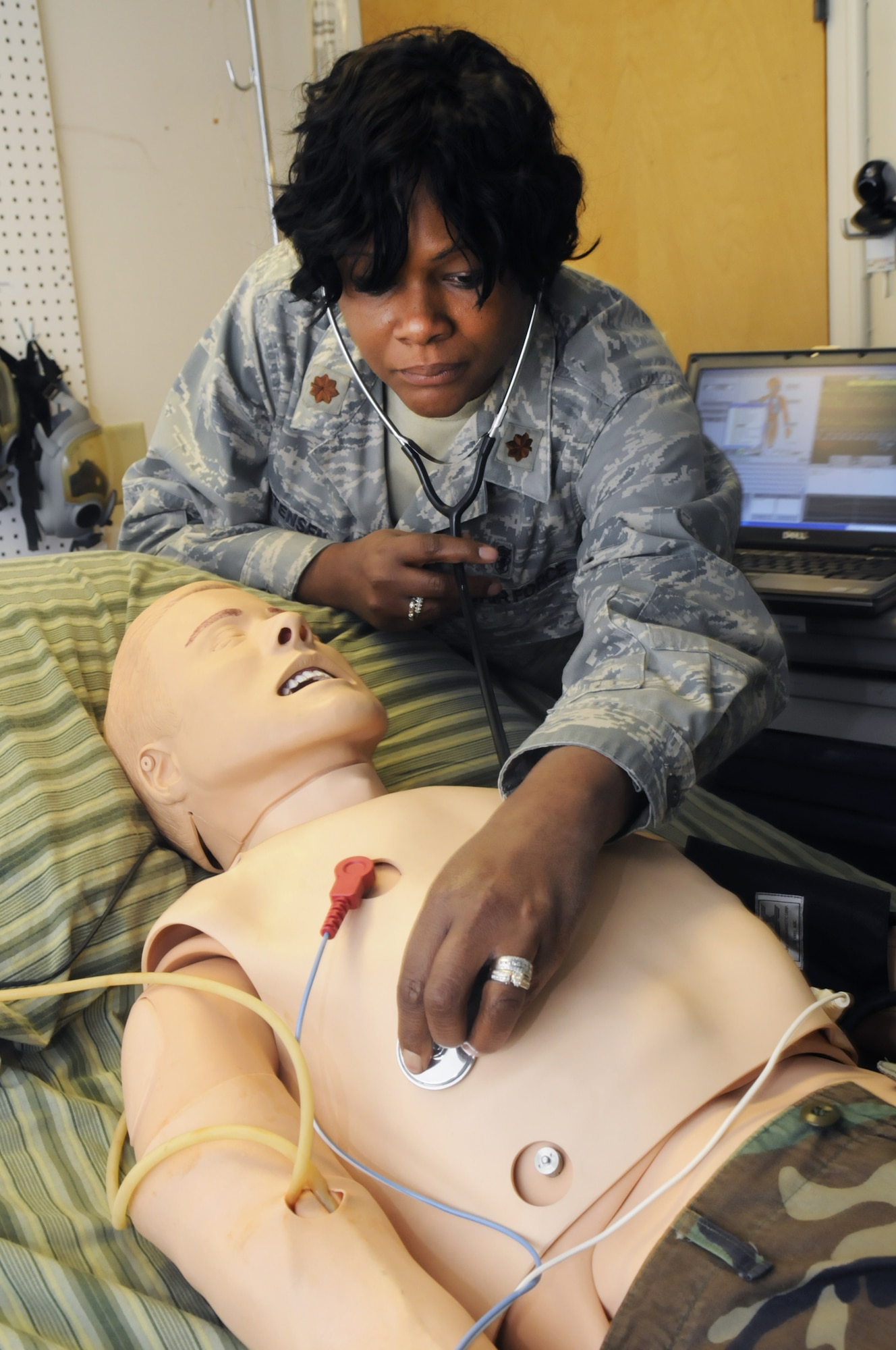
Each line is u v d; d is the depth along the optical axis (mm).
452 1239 658
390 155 809
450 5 2420
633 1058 672
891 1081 714
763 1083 682
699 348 2447
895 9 2055
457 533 1110
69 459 1934
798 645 1567
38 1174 796
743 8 2195
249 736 881
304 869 807
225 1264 615
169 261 2248
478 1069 669
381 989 715
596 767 733
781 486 1855
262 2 2324
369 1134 697
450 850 799
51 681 1074
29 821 944
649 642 877
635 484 1055
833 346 2299
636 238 2445
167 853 996
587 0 2324
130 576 1264
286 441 1271
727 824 1312
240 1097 695
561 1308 634
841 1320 540
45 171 2037
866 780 1559
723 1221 604
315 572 1256
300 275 1009
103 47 2098
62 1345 659
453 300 902
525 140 847
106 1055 917
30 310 2059
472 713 1241
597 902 755
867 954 960
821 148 2207
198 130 2256
